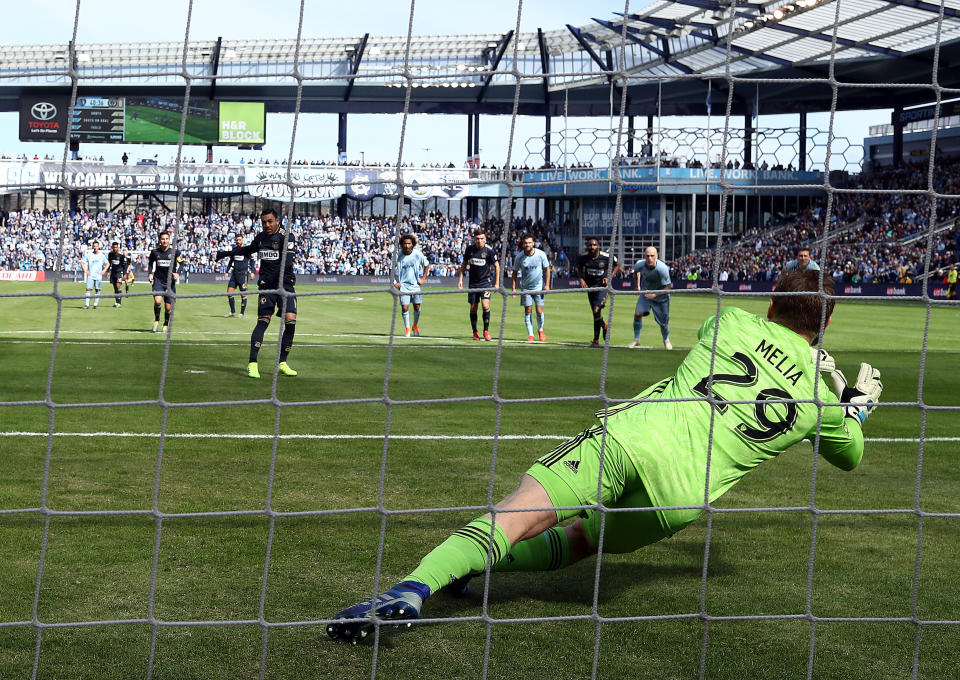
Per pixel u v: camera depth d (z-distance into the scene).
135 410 6.28
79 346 10.92
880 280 32.16
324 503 3.95
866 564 3.32
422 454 4.99
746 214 41.34
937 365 10.67
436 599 2.90
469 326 16.45
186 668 2.37
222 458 4.77
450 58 46.62
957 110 38.47
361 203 45.28
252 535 3.47
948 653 2.58
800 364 2.87
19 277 36.50
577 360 10.45
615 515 2.78
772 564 3.30
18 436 5.20
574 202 45.72
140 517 3.66
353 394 7.43
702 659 2.40
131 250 39.28
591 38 42.53
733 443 2.75
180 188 2.49
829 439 2.91
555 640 2.60
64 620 2.63
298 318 17.77
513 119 2.66
